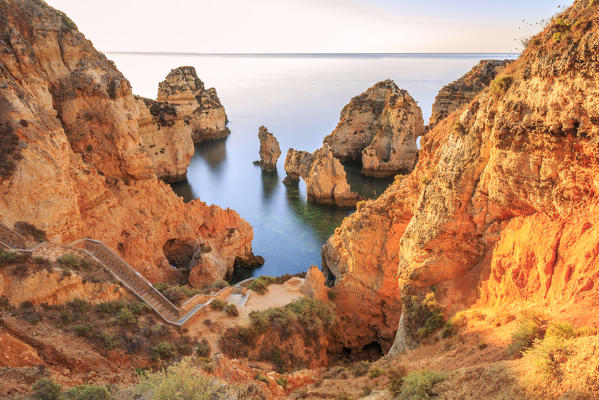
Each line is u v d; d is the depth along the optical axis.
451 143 19.62
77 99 33.28
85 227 29.97
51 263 21.44
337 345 30.31
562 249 13.52
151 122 67.12
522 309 14.30
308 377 20.73
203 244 37.62
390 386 13.41
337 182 60.56
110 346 19.22
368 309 30.31
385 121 77.94
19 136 24.00
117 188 34.47
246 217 57.12
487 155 17.39
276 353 24.56
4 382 14.47
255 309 27.58
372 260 29.72
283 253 46.81
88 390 14.38
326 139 89.69
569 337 10.34
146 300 24.23
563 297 12.72
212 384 13.91
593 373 8.62
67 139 30.58
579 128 12.89
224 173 78.75
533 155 14.66
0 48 27.03
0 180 22.92
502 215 16.91
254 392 15.09
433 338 17.67
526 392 9.45
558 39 13.87
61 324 19.36
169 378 13.06
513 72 16.75
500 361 11.52
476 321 15.99
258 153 94.56
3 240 21.83
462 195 18.36
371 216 29.48
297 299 29.58
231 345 23.50
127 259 32.97
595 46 12.14
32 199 23.55
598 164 12.53
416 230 21.05
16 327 18.00
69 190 25.67
